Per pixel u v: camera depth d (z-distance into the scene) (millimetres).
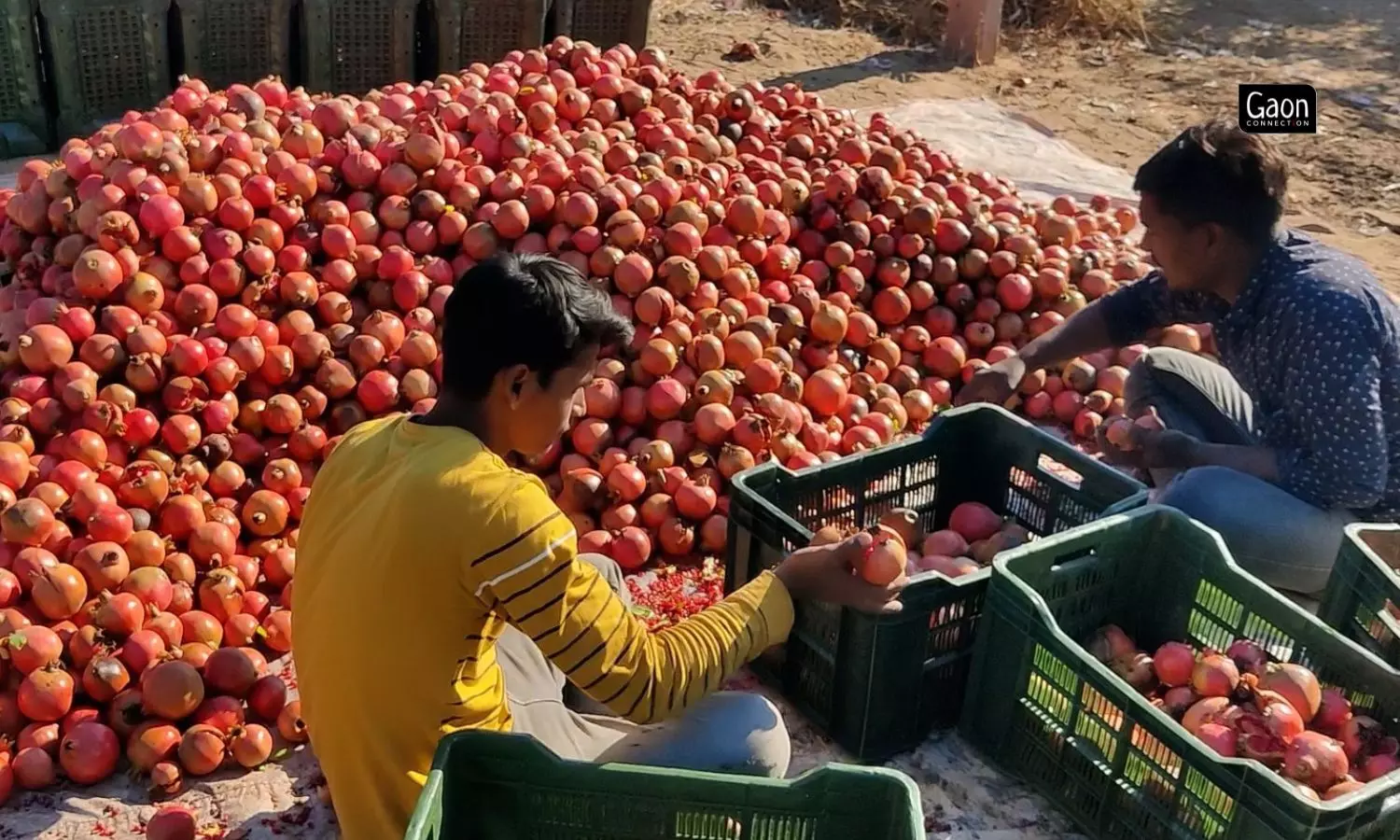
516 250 4660
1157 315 4297
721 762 2758
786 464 4324
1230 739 2951
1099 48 10930
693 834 2549
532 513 2299
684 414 4395
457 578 2301
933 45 10688
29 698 3193
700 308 4629
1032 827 3229
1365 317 3514
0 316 4355
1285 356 3613
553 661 2414
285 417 4113
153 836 2975
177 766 3221
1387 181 8305
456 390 2385
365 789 2494
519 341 2285
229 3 7582
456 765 2486
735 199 4898
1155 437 4000
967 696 3434
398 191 4598
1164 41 11227
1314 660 3201
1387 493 3725
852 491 3936
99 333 4039
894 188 5379
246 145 4516
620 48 5875
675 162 4984
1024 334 5355
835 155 5605
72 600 3391
